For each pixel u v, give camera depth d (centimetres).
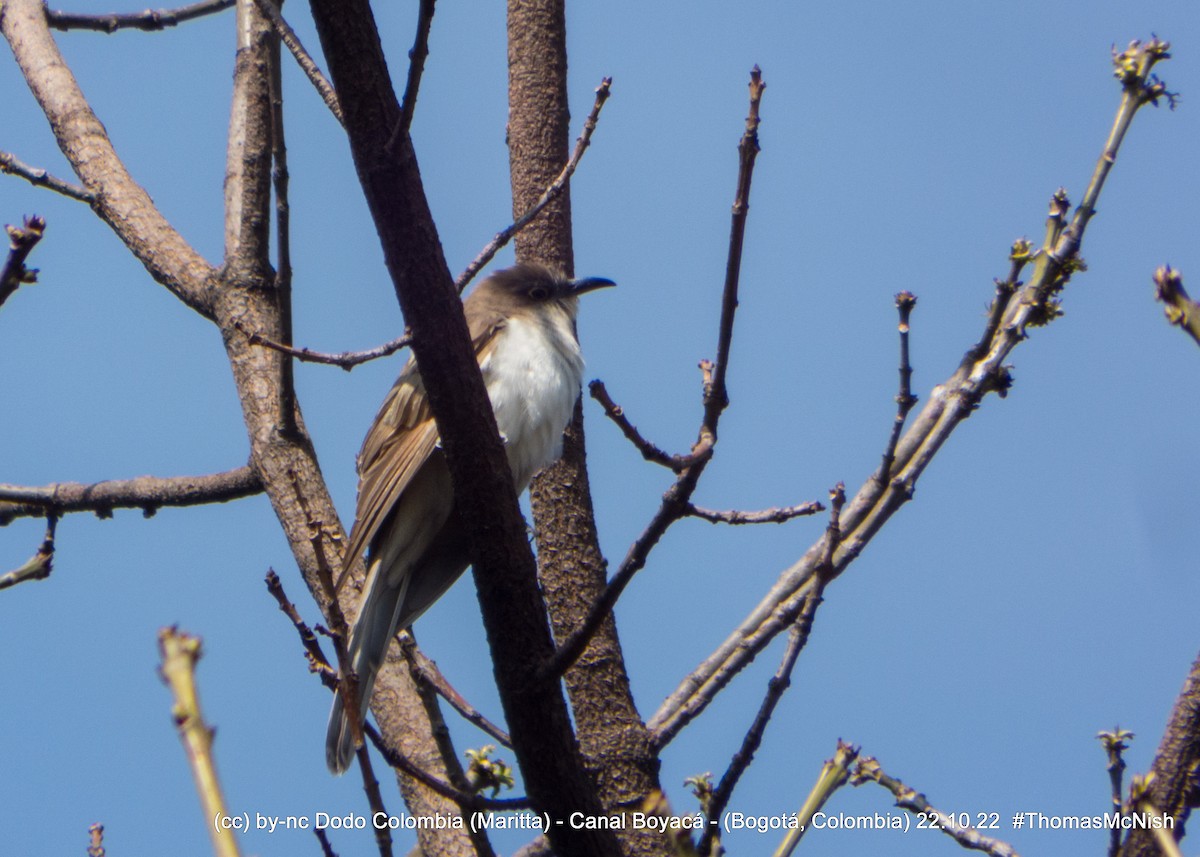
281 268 1035
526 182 1250
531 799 805
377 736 719
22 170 1200
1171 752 632
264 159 1164
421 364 796
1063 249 833
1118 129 818
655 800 581
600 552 1085
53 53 1320
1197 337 543
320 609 1031
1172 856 542
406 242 779
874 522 838
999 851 777
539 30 1248
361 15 764
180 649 385
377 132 770
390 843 651
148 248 1205
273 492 1084
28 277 797
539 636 805
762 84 696
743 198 698
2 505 1195
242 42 1222
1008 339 843
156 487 1166
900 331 815
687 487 723
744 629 978
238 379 1134
